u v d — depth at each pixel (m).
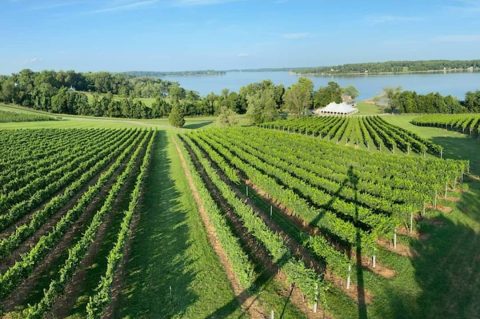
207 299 20.64
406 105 134.25
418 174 39.69
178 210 34.88
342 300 20.22
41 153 61.38
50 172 46.62
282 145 64.19
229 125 102.88
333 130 82.88
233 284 22.11
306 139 70.44
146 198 38.81
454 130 83.00
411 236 27.92
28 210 34.53
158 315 19.39
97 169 49.75
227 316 19.17
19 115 125.75
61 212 35.22
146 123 127.19
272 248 23.77
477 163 50.66
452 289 20.59
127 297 20.97
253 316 19.14
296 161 48.59
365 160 49.44
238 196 39.06
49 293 19.14
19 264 21.91
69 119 133.62
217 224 27.58
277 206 36.09
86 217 33.59
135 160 56.94
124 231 26.56
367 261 24.45
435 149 57.28
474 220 30.30
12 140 75.88
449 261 23.73
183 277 22.91
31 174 45.41
